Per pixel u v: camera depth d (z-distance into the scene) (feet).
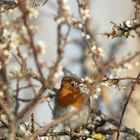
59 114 47.32
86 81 37.24
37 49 23.61
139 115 59.98
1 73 25.20
